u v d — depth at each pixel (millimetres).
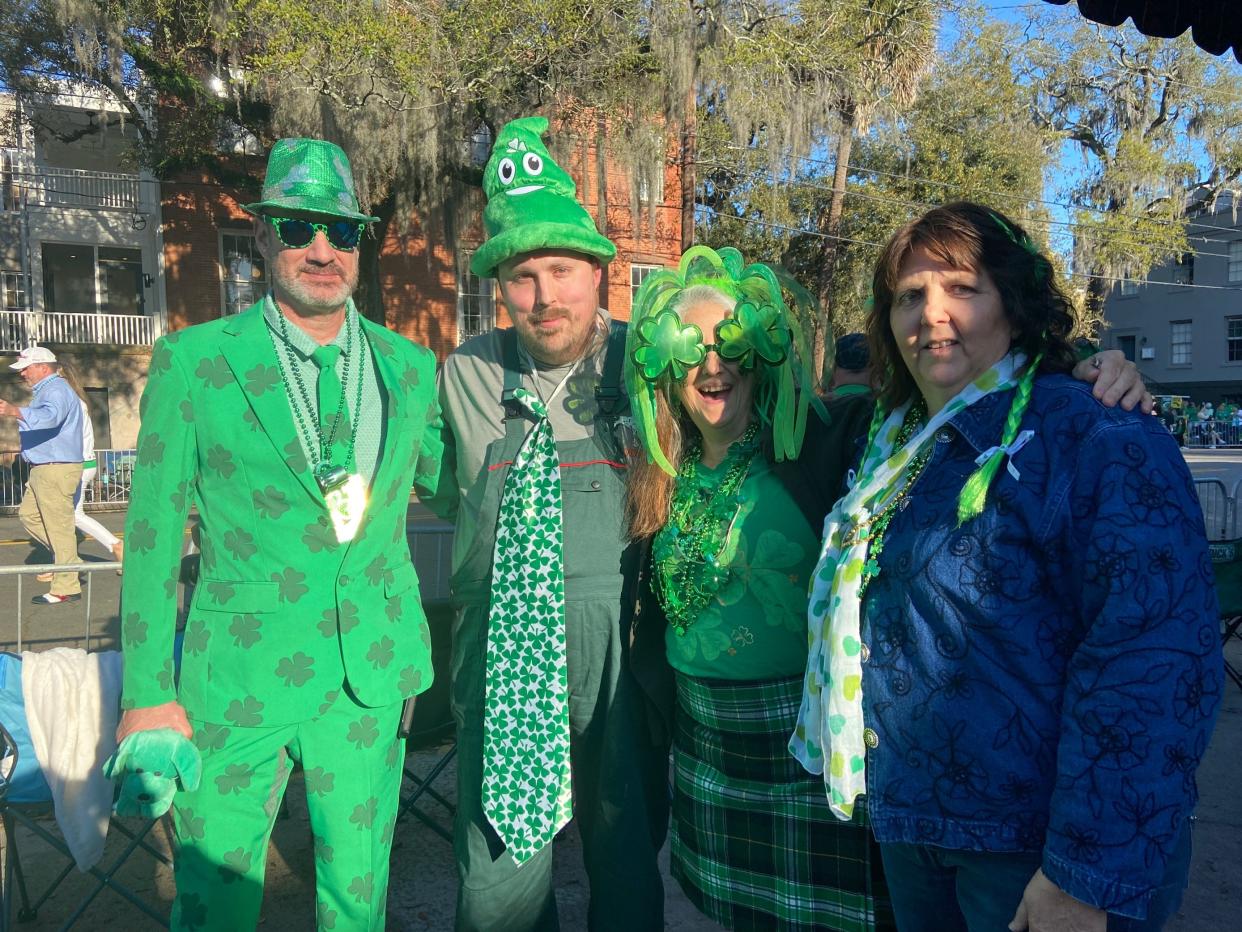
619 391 2264
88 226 19594
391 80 12773
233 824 2006
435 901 2936
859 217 20531
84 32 13688
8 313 18734
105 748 2643
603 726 2246
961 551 1479
